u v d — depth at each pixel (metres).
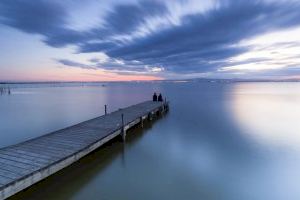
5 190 5.01
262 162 9.46
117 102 34.31
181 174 8.24
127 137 13.23
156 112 21.38
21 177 5.43
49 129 16.20
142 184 7.41
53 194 6.59
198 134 14.23
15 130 15.87
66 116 21.52
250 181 7.75
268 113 22.50
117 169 8.59
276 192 7.02
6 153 7.23
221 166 9.02
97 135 9.80
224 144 12.03
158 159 9.74
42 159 6.71
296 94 48.94
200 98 40.91
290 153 10.53
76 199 6.39
